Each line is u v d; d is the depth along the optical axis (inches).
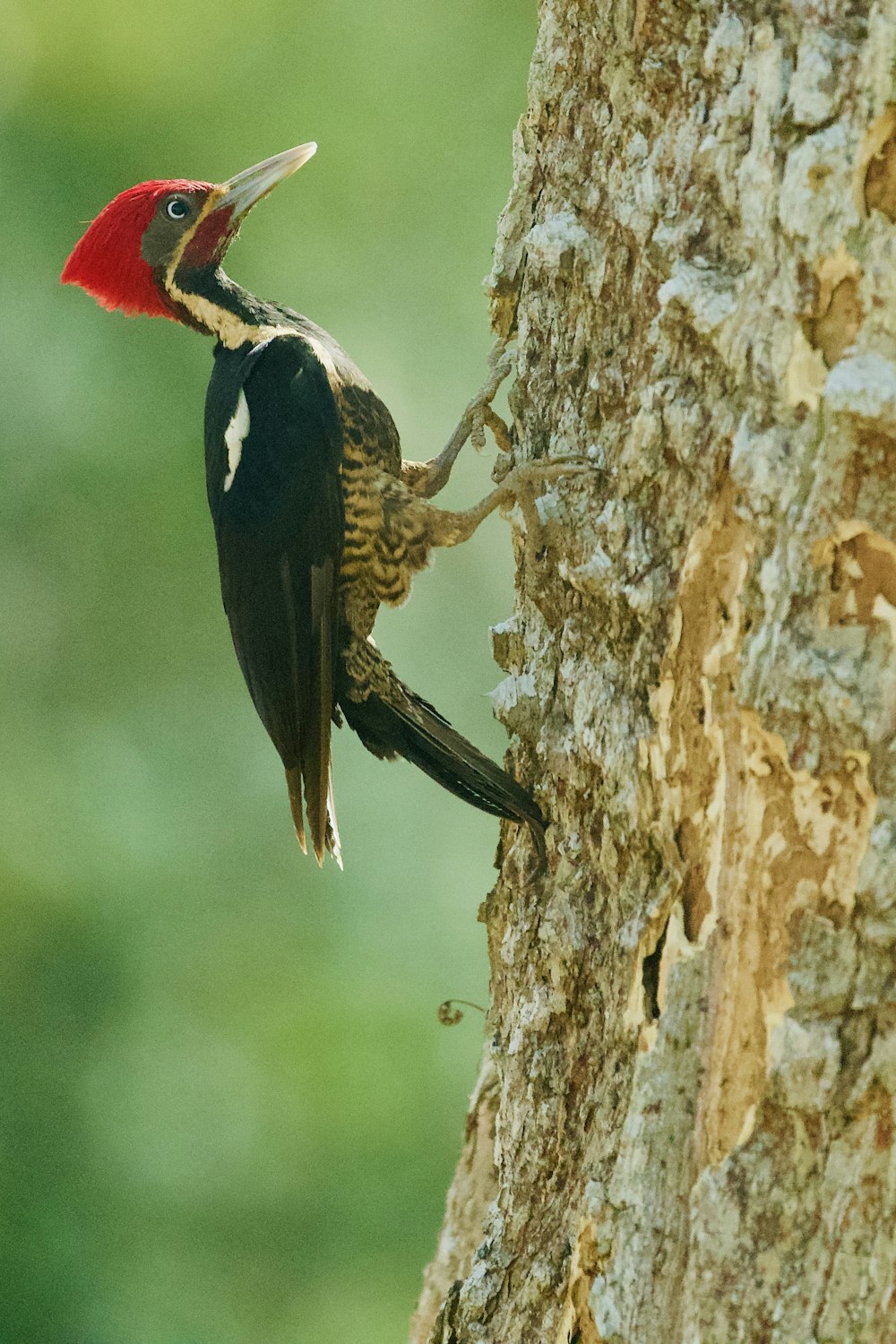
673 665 261.9
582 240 285.4
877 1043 235.8
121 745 799.1
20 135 758.5
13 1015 758.5
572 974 287.6
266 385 379.9
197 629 806.5
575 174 290.5
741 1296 242.4
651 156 267.9
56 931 765.3
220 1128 752.3
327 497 374.0
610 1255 258.4
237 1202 749.3
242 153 780.6
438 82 797.9
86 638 794.8
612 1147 266.2
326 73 787.4
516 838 311.7
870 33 233.0
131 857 781.3
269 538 374.0
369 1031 752.3
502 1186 302.7
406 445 788.6
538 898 299.6
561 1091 289.6
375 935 772.0
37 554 772.0
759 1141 244.4
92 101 764.6
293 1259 745.0
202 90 776.3
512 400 310.5
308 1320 737.0
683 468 261.6
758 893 246.2
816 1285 237.5
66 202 757.9
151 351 762.2
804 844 241.6
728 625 251.0
